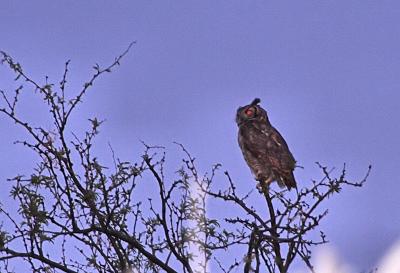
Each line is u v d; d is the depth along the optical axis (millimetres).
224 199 11508
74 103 11773
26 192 11469
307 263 10055
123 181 11969
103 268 11953
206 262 11359
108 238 12008
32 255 11617
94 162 11914
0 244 11367
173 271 11703
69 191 11578
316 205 10758
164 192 11844
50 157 11562
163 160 12031
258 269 10633
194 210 11539
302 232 10352
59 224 11727
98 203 11836
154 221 12141
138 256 12211
